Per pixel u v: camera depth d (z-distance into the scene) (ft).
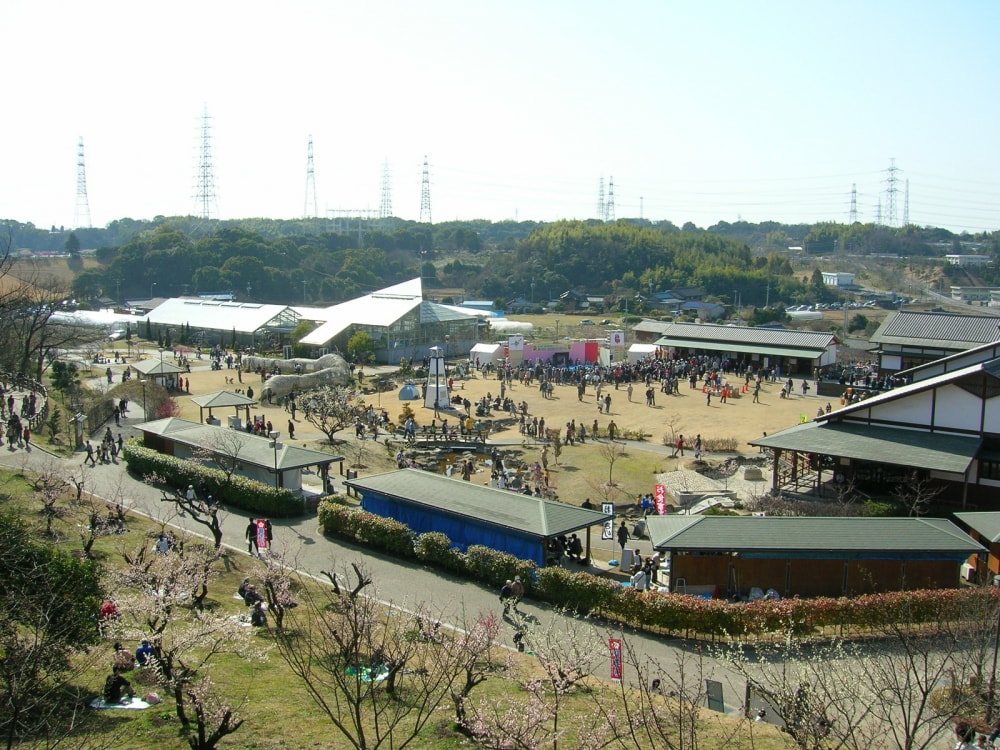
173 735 71.87
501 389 301.43
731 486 189.57
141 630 84.74
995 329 294.05
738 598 124.57
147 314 530.27
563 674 82.28
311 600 111.14
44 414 238.89
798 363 356.38
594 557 146.82
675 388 308.40
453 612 119.24
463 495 148.87
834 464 179.11
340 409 251.39
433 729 78.23
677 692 89.71
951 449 158.81
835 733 77.41
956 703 81.56
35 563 80.84
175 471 180.75
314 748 72.28
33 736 66.39
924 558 124.06
